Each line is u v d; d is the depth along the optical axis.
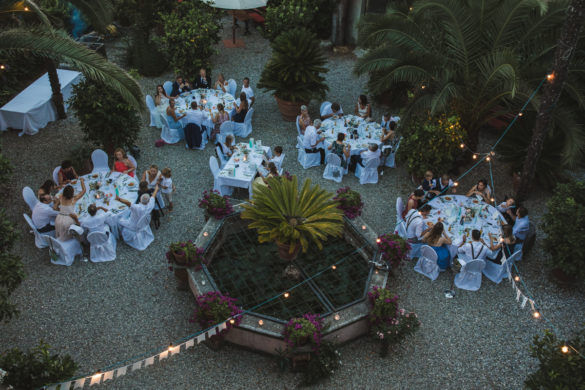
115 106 10.73
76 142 12.33
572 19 7.92
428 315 8.23
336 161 11.13
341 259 9.16
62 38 8.29
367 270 8.92
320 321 7.30
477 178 11.60
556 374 5.92
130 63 16.14
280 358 7.16
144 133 12.95
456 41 10.40
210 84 14.66
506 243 8.64
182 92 13.73
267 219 7.69
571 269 8.19
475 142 11.73
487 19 10.34
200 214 10.32
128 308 8.16
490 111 12.48
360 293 8.44
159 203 10.09
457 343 7.77
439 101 9.92
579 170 11.79
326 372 7.05
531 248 9.43
